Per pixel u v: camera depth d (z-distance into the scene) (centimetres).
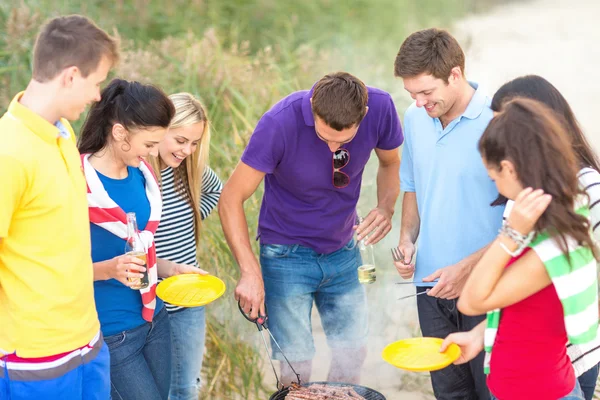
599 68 863
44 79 230
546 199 211
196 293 296
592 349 260
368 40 826
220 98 497
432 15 986
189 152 316
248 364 402
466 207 309
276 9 813
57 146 240
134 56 504
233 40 737
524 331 230
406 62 293
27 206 230
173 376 339
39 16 519
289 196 347
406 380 409
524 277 221
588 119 737
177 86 499
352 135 306
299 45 755
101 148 278
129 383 287
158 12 712
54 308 239
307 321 361
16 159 222
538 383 233
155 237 325
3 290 237
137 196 287
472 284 229
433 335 334
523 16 1079
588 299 224
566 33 1000
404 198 349
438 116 302
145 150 275
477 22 1041
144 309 288
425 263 324
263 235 358
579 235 217
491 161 222
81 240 244
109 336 282
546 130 216
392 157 360
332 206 346
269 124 325
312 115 320
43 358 241
